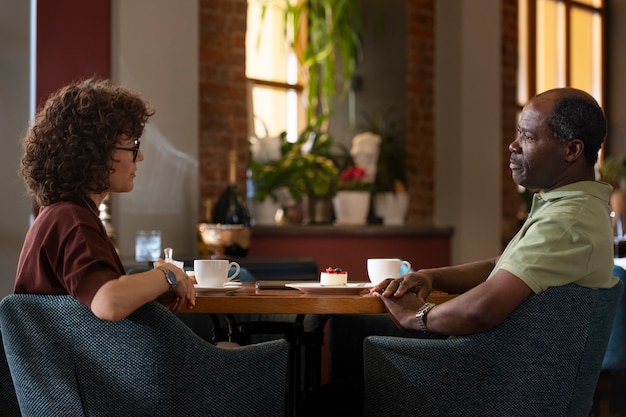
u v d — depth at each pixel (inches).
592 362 110.9
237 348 102.6
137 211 243.6
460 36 334.0
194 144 254.1
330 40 336.2
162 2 248.1
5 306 98.3
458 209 333.4
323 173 306.2
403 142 335.0
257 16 337.1
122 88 109.0
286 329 136.1
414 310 115.4
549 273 106.0
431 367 109.0
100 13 239.9
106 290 94.3
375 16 344.5
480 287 107.4
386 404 112.5
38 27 231.5
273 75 342.6
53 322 97.5
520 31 424.8
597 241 108.2
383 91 340.8
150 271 101.3
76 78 236.2
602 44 471.2
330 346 161.5
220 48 287.0
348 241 307.4
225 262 126.3
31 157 104.6
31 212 218.2
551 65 443.2
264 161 302.7
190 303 105.9
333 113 348.8
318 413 131.6
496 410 107.6
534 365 107.0
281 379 106.3
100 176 104.2
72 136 103.3
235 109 289.9
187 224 252.7
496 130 339.6
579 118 115.1
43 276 99.5
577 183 114.2
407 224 332.8
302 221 310.8
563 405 109.4
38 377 99.3
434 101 343.0
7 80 219.3
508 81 366.0
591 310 107.9
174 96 250.2
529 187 119.9
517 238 116.6
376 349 112.8
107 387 98.3
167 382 98.0
